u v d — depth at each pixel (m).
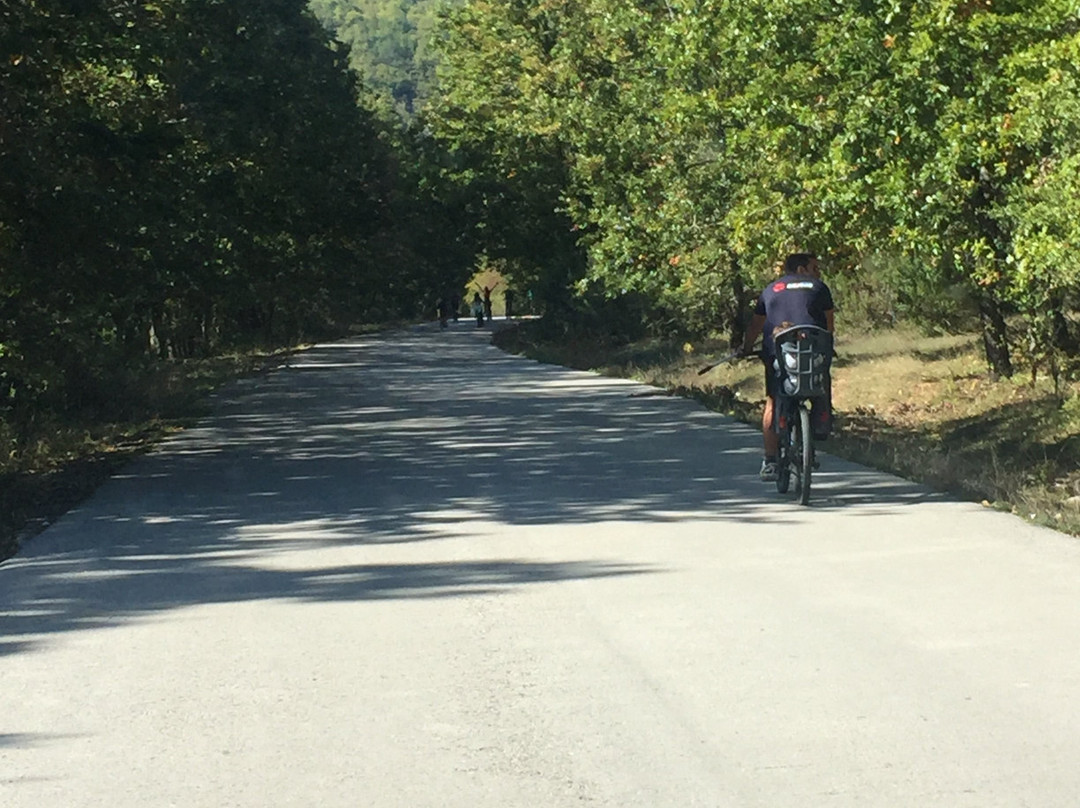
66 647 7.45
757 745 5.63
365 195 49.03
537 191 47.44
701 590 8.51
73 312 19.20
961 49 15.95
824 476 13.54
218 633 7.70
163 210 20.42
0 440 17.88
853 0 16.75
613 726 5.91
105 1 19.39
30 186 16.86
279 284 52.03
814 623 7.60
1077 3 14.20
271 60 36.84
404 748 5.69
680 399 24.03
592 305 47.53
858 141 16.84
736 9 18.67
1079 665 6.70
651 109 30.38
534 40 46.53
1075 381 23.38
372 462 15.84
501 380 31.39
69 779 5.41
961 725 5.83
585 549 9.98
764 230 20.62
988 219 18.58
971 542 9.88
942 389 26.16
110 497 13.32
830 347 11.68
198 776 5.41
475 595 8.52
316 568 9.52
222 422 21.83
